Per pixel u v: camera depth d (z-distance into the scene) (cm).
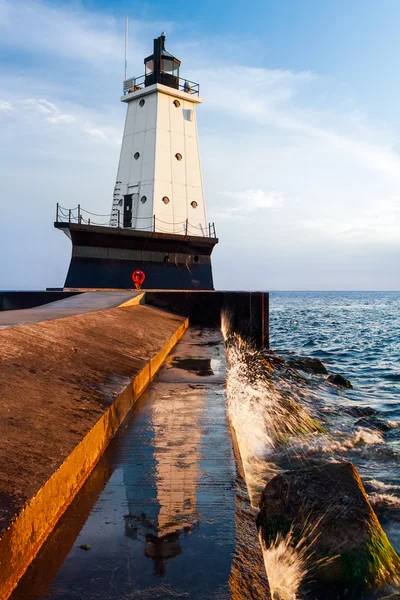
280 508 445
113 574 288
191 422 616
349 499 450
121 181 3269
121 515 365
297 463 806
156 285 2956
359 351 2912
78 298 1762
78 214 2716
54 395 506
